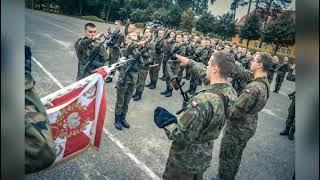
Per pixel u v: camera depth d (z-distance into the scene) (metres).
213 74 1.73
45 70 2.54
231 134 2.33
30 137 0.94
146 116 2.69
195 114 1.59
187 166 1.80
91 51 2.78
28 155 0.94
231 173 2.37
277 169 2.60
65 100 1.89
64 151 1.88
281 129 3.07
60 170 2.06
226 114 1.73
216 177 2.41
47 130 1.01
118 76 2.77
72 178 1.99
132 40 2.88
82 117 1.96
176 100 2.80
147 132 2.58
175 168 1.84
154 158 2.39
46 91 2.38
